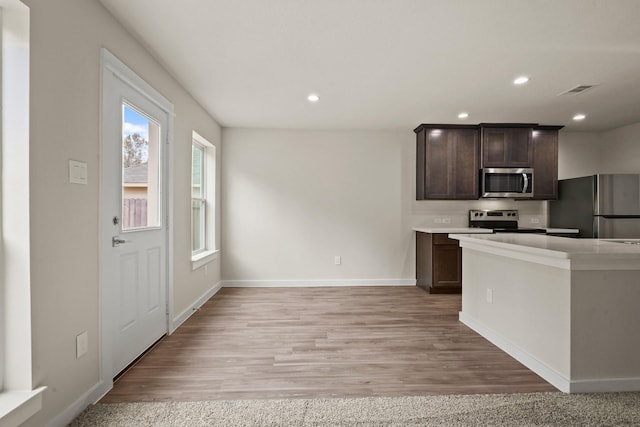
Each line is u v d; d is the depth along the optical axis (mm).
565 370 2035
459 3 1998
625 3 1992
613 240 2875
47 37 1556
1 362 1462
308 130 4992
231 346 2732
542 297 2238
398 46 2523
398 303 4051
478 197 4758
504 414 1800
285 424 1720
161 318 2857
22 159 1446
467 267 3281
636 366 2018
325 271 5012
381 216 5047
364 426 1705
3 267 1451
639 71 2955
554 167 4805
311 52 2623
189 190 3502
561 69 2920
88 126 1861
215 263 4566
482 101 3758
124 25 2229
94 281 1924
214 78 3113
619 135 4891
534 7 2035
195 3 1998
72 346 1741
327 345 2762
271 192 4961
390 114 4254
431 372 2297
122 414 1790
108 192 2053
